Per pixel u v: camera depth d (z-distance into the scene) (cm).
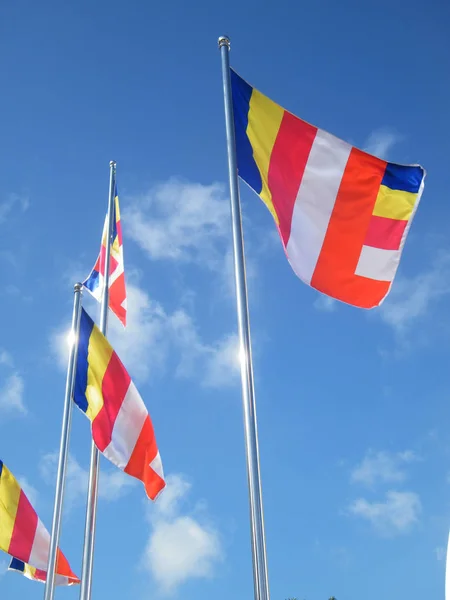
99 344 1488
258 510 773
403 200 1012
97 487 1413
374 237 1005
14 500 1638
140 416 1408
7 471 1652
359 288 1001
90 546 1352
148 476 1383
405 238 1005
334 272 999
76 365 1511
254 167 1045
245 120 1065
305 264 996
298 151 1034
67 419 1472
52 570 1359
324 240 1005
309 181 1020
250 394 840
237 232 954
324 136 1033
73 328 1545
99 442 1409
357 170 1020
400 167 1016
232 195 985
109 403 1434
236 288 913
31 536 1628
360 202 1012
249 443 812
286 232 1004
